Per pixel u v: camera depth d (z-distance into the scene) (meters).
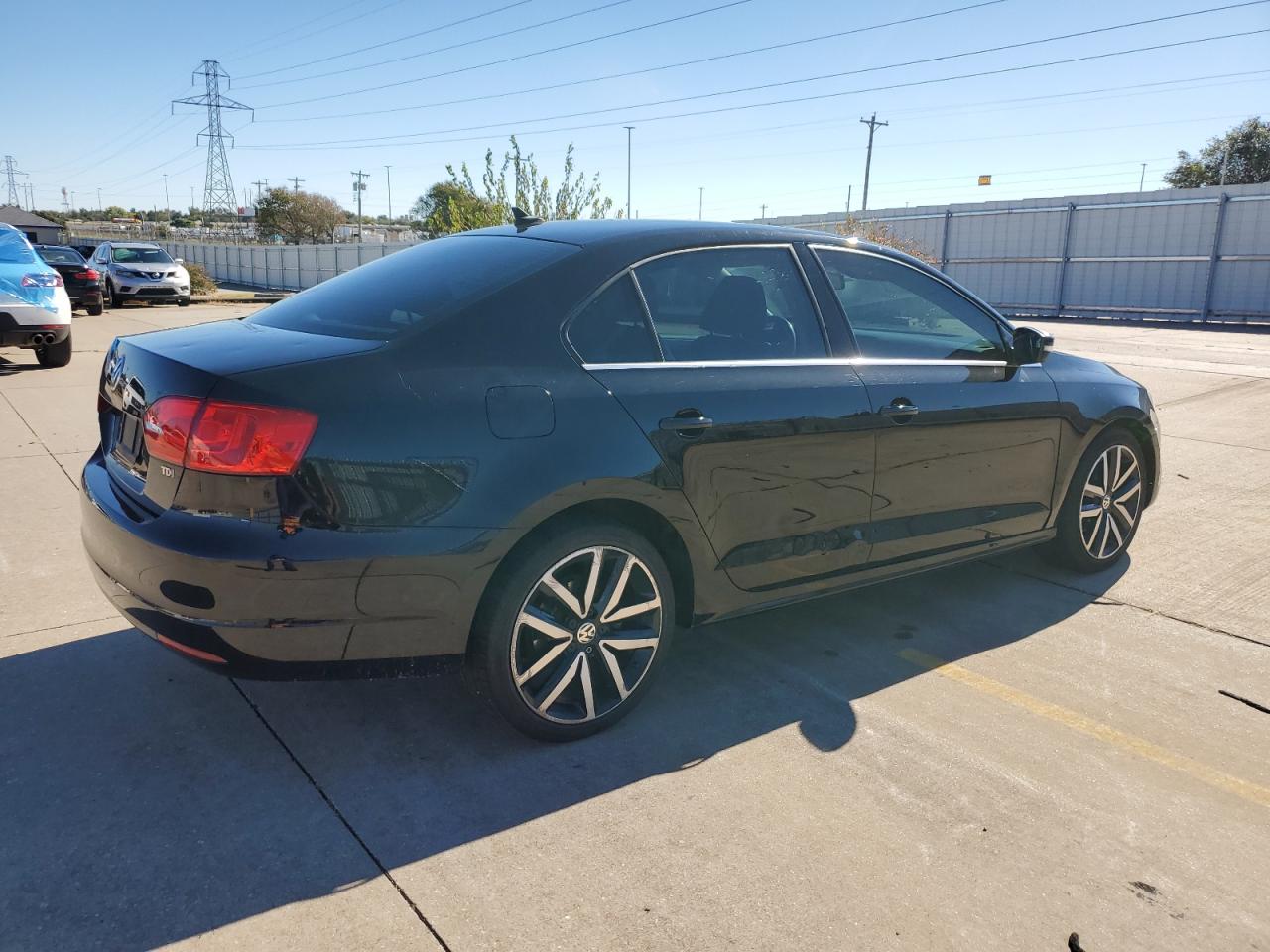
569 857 2.40
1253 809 2.67
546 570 2.72
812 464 3.24
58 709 3.08
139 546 2.49
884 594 4.29
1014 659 3.60
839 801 2.66
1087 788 2.75
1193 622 3.98
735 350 3.18
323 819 2.54
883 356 3.55
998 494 3.92
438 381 2.57
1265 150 46.81
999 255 23.77
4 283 10.05
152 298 23.70
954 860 2.42
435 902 2.23
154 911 2.17
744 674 3.45
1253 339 16.20
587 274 2.94
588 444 2.74
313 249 39.72
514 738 2.97
